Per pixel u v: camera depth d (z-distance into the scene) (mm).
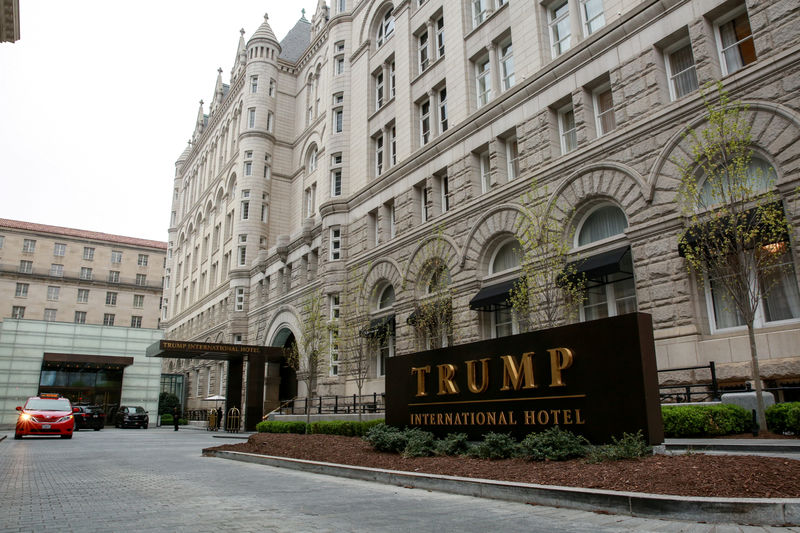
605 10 20219
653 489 7184
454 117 26531
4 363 44500
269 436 18312
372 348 29453
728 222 13336
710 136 13992
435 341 24250
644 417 9250
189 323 65812
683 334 15773
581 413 10219
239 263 50406
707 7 16891
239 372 35250
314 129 48750
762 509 5984
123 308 91688
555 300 18359
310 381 28016
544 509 7293
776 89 14875
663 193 16938
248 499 8219
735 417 11953
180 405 58812
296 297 39000
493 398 12000
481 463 10227
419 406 13828
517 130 22641
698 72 16844
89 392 48031
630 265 17984
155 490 9211
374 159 33312
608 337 10016
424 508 7434
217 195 61938
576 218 19906
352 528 6133
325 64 48344
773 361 13977
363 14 36156
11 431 39531
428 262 26078
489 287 22656
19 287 84938
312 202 48094
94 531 5961
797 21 14797
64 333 47438
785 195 14297
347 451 13711
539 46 22453
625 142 18328
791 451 9516
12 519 6676
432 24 29641
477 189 24719
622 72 19000
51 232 89312
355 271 31938
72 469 12703
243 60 59688
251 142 52312
